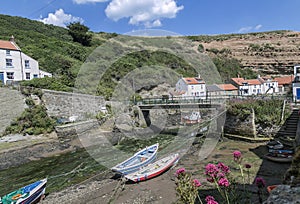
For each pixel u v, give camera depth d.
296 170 5.05
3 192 11.40
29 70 30.38
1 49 27.36
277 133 18.08
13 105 22.09
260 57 81.00
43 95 24.62
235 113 19.94
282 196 3.78
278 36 105.88
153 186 10.94
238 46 89.50
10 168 14.84
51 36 48.81
